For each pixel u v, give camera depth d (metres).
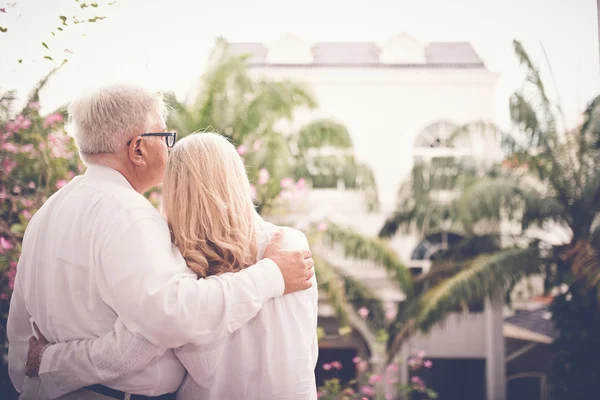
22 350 1.50
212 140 1.44
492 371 9.58
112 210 1.28
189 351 1.31
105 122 1.39
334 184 8.39
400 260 8.12
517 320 10.17
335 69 10.21
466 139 8.21
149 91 1.47
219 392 1.32
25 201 3.77
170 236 1.36
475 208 7.34
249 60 10.96
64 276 1.32
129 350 1.22
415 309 7.64
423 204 8.33
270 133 7.24
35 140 3.88
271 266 1.32
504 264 7.30
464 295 7.31
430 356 9.78
